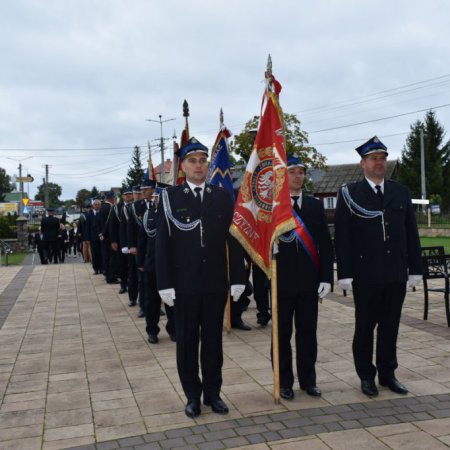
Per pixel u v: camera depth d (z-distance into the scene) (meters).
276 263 4.70
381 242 4.68
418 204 38.06
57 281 12.59
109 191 12.56
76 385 5.23
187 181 4.63
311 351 4.79
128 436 4.04
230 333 7.11
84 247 17.22
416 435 3.90
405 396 4.66
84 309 9.12
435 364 5.50
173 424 4.23
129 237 8.59
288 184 4.55
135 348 6.55
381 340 4.85
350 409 4.41
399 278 4.65
